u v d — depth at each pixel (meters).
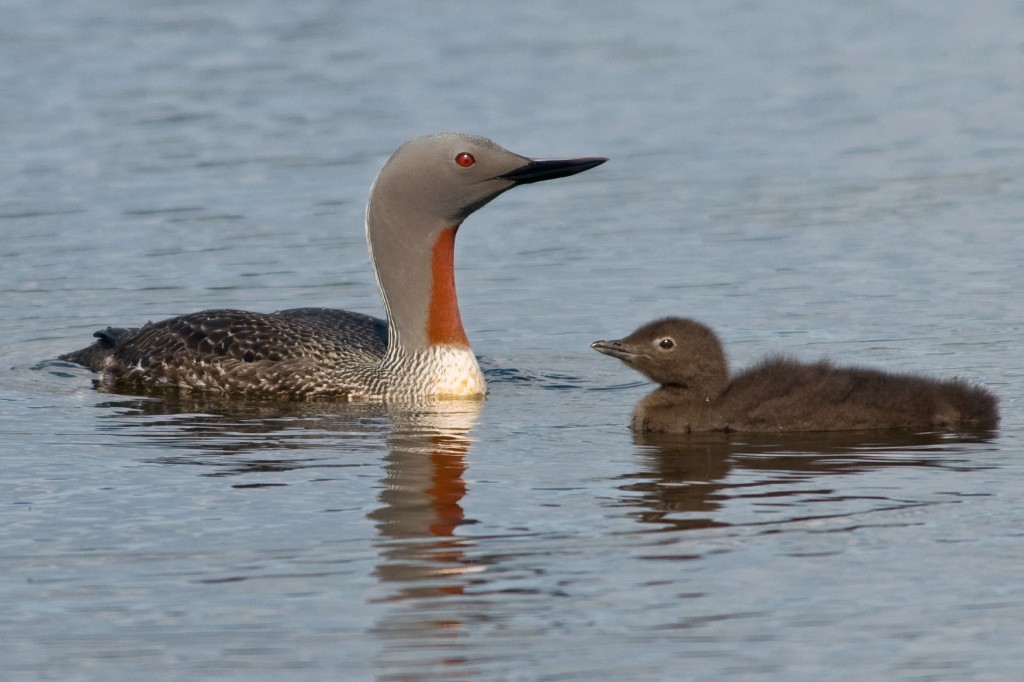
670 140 25.69
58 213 21.48
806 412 12.58
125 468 11.81
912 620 8.80
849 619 8.82
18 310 17.59
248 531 10.29
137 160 24.17
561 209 22.03
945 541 9.88
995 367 14.51
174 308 17.77
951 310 16.75
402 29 33.97
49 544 10.10
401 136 25.67
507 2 36.91
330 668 8.36
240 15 34.97
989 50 32.00
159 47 31.77
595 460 11.91
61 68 29.95
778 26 34.72
